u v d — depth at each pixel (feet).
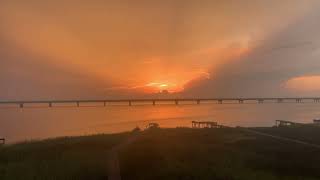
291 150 125.29
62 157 106.22
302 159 110.83
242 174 86.43
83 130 350.23
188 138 152.87
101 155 107.04
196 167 89.71
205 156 108.88
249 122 439.22
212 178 81.25
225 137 156.97
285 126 214.90
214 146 130.00
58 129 381.19
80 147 129.08
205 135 163.22
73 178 79.20
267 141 144.87
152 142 137.90
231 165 97.35
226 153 116.47
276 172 94.58
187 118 539.70
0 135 316.19
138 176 82.84
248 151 122.52
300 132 175.42
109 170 86.38
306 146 133.59
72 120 566.36
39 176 79.87
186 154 110.63
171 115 641.81
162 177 81.25
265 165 102.06
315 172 95.40
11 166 91.56
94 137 162.20
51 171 84.23
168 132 176.65
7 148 130.21
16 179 77.71
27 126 453.99
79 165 89.76
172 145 127.54
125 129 337.72
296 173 94.38
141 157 101.50
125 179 80.53
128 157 101.09
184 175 82.69
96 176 81.25
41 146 134.62
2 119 612.70
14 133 341.00
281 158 112.06
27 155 113.91
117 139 148.66
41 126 447.42
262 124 404.57
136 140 144.77
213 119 504.84
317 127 203.92
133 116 636.48
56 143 141.69
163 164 92.73
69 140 148.77
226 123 415.64
